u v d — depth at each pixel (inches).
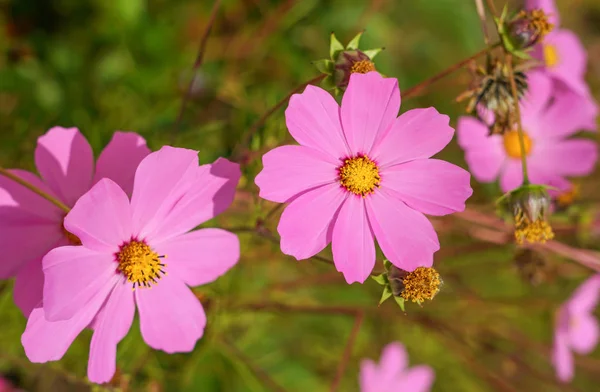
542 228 15.2
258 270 20.0
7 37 19.5
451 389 24.5
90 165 14.0
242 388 20.0
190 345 13.8
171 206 13.6
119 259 13.4
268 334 21.7
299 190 13.7
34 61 19.1
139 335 17.3
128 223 13.3
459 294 20.3
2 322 17.1
